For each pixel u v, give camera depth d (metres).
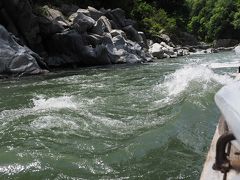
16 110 8.30
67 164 5.23
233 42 42.59
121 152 5.62
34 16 18.44
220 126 3.49
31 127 6.90
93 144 5.98
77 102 8.90
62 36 18.86
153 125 6.81
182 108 7.46
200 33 54.62
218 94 2.19
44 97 9.79
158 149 5.72
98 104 8.60
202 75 10.52
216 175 2.91
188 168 5.11
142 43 26.11
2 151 5.68
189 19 57.84
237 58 22.03
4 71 14.77
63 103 8.80
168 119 7.04
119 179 4.83
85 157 5.48
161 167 5.16
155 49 25.41
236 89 2.17
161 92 9.61
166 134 6.24
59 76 14.48
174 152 5.62
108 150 5.72
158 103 8.40
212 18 49.34
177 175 4.93
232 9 47.97
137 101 8.77
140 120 7.18
